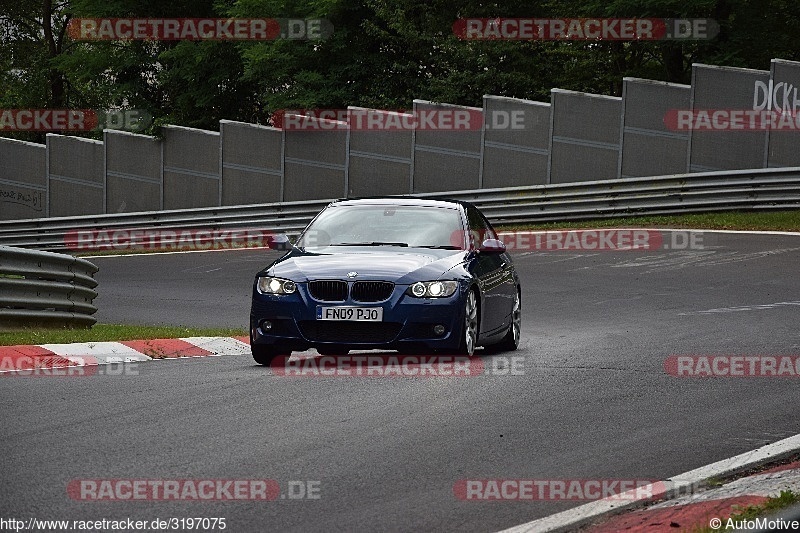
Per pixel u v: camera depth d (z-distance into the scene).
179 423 28.66
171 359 43.69
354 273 40.28
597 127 121.06
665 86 117.00
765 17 144.00
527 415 30.30
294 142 140.38
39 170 161.50
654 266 83.81
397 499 22.03
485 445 26.69
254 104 178.62
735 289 70.69
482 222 48.03
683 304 64.88
